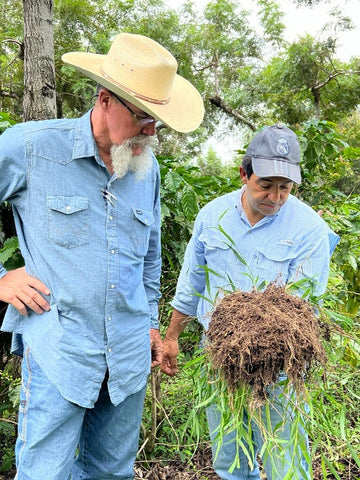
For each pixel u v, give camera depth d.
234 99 11.73
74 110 9.70
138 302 1.69
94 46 8.74
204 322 1.78
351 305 2.73
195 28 11.91
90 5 9.69
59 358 1.50
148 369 1.77
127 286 1.61
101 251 1.53
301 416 1.47
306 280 1.54
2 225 2.08
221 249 1.72
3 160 1.40
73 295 1.49
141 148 1.51
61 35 9.39
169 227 2.44
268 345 1.28
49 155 1.46
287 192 1.56
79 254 1.50
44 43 2.69
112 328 1.58
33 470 1.51
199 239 1.79
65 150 1.48
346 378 1.50
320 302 1.62
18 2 9.39
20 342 1.72
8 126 2.00
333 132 2.90
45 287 1.49
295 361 1.31
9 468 2.29
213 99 11.83
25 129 1.46
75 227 1.49
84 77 8.27
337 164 3.16
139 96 1.40
